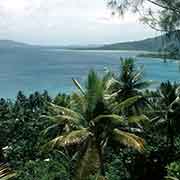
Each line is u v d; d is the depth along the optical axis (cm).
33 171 4081
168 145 4800
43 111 7156
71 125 2967
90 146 2739
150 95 4866
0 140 6356
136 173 4444
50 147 2775
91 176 2725
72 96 2972
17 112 7994
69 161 3909
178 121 4719
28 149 5478
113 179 4088
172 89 4794
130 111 4394
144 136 4653
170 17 1803
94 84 2797
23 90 17900
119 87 4553
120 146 2917
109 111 2850
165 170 4434
